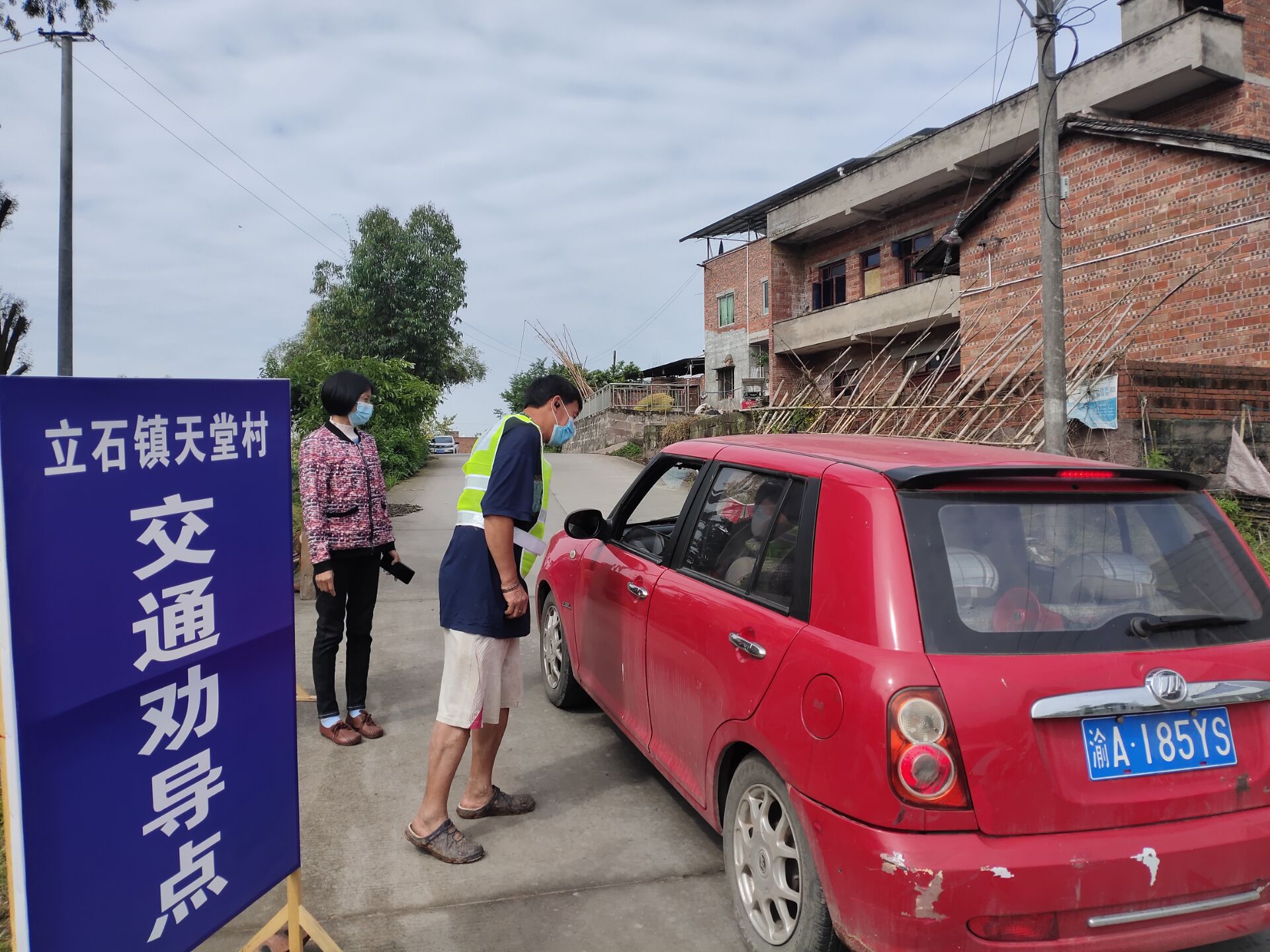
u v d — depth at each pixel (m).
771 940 2.60
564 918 2.94
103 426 1.85
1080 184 13.87
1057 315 8.89
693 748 3.16
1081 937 2.13
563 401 3.58
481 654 3.30
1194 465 10.09
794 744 2.44
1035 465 2.69
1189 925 2.21
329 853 3.36
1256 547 8.46
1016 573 2.41
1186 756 2.27
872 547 2.43
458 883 3.15
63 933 1.78
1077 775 2.18
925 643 2.24
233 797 2.24
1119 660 2.28
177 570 2.05
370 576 4.54
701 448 3.86
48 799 1.74
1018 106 17.58
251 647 2.29
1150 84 14.77
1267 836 2.26
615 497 14.55
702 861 3.34
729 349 29.94
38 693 1.72
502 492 3.19
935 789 2.11
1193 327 12.34
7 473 1.65
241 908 2.28
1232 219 11.88
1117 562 2.53
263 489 2.32
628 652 3.80
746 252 28.69
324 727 4.46
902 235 22.50
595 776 4.10
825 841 2.28
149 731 1.99
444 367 28.52
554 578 4.91
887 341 22.62
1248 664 2.39
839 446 3.26
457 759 3.32
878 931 2.13
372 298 26.66
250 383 2.27
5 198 9.21
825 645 2.42
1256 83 14.45
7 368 9.37
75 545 1.79
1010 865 2.07
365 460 4.44
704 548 3.41
